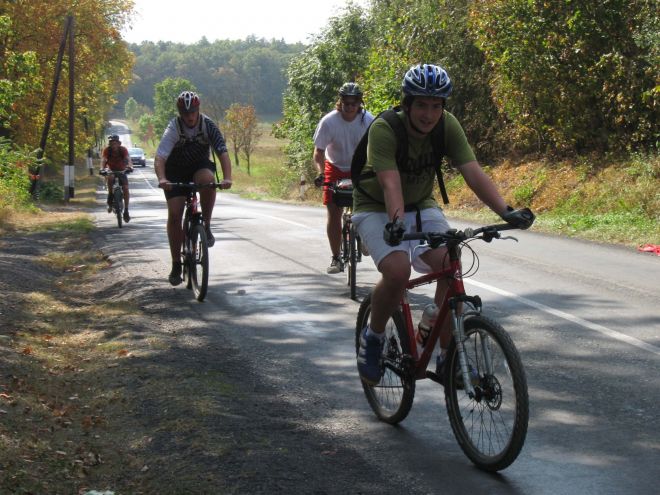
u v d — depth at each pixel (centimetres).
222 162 861
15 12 3344
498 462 402
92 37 3828
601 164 1784
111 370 582
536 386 550
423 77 420
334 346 668
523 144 2044
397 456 436
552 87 1819
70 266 1125
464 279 943
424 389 552
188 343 668
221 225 1684
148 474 409
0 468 395
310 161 3334
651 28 1703
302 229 1561
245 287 927
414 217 464
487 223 1655
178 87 14088
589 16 1722
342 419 495
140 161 9200
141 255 1193
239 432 459
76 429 471
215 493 384
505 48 1861
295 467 414
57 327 732
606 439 454
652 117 1691
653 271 987
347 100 853
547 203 1811
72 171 3325
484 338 409
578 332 691
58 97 3731
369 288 909
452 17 2266
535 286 897
